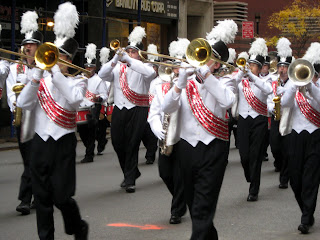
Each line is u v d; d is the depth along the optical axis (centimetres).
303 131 734
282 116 751
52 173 607
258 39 1035
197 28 2645
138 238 698
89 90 1259
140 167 1220
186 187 588
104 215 807
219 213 829
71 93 599
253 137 952
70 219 618
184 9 2480
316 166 731
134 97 975
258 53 1025
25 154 791
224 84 584
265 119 960
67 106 613
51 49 576
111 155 1392
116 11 2097
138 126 972
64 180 607
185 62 588
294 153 741
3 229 736
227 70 598
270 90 945
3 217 796
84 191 968
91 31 1973
